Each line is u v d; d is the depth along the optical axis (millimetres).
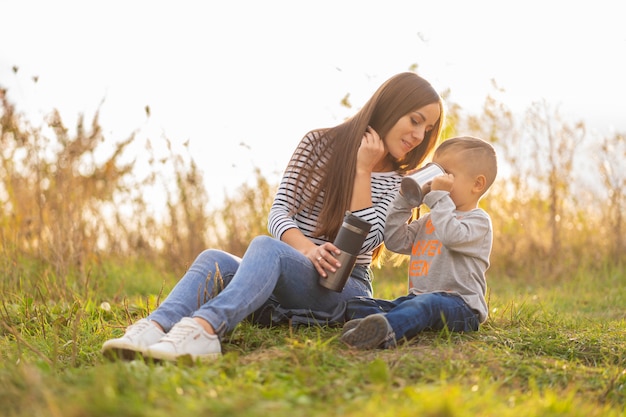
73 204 5656
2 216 5824
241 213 6652
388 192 3369
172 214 6469
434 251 3193
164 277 5996
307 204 3246
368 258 3365
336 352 2748
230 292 2752
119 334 3371
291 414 1938
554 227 6652
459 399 2057
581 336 3264
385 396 2170
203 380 2301
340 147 3248
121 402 1962
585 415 2219
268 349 2779
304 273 2980
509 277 6457
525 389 2531
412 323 2910
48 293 4430
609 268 6574
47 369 2604
